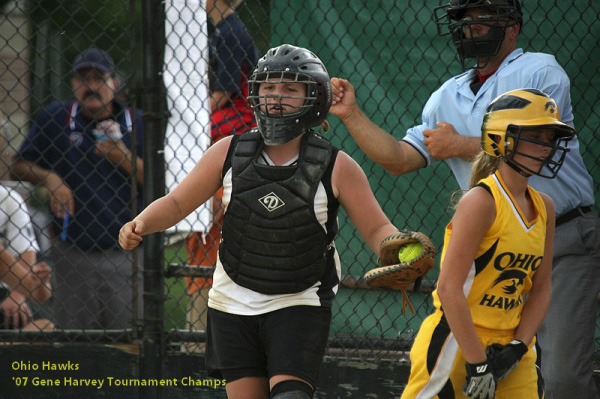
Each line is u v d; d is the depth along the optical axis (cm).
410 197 1372
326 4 1370
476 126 1101
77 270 1392
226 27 1357
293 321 858
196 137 1341
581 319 1087
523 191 859
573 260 1095
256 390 891
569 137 856
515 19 1066
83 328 1397
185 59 1345
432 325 895
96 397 1316
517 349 848
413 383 898
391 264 858
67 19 1489
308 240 848
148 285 1303
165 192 1308
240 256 866
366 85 1370
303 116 838
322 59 1377
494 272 844
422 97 1362
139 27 1506
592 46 1330
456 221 837
